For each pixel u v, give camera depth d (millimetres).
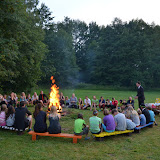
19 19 12852
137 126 7348
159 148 5617
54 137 6621
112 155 5086
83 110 12914
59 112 10508
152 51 51125
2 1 11500
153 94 35469
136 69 52625
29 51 19453
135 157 4930
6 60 14312
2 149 5270
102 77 60750
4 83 21156
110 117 6582
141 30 55031
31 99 13969
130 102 12445
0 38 12141
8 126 6965
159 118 10445
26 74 20281
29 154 4969
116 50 57562
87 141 6258
